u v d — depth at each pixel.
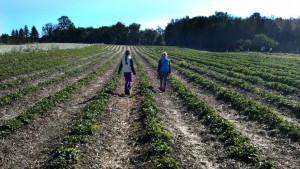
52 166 10.58
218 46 131.12
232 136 13.45
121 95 23.11
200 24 143.50
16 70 35.72
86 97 22.67
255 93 24.31
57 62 46.75
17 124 14.80
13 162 11.43
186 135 14.49
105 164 11.24
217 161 11.59
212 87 25.42
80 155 11.46
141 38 186.62
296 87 28.00
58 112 18.19
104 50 91.12
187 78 32.81
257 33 128.25
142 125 15.37
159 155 11.50
